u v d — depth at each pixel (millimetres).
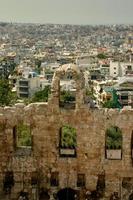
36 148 71688
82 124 70688
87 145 70938
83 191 71625
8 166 72062
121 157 71125
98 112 70375
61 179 71812
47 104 70875
